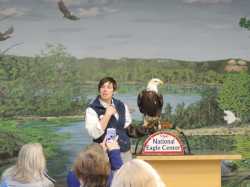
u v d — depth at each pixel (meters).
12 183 4.77
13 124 10.25
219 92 10.46
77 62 10.40
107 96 5.88
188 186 4.93
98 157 3.90
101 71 10.44
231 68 10.51
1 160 10.14
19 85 10.31
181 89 10.50
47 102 10.31
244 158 10.21
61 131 10.28
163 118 10.43
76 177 4.12
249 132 10.32
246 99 10.40
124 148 5.88
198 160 4.93
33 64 10.35
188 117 10.42
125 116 5.96
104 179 3.89
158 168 4.92
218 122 10.41
